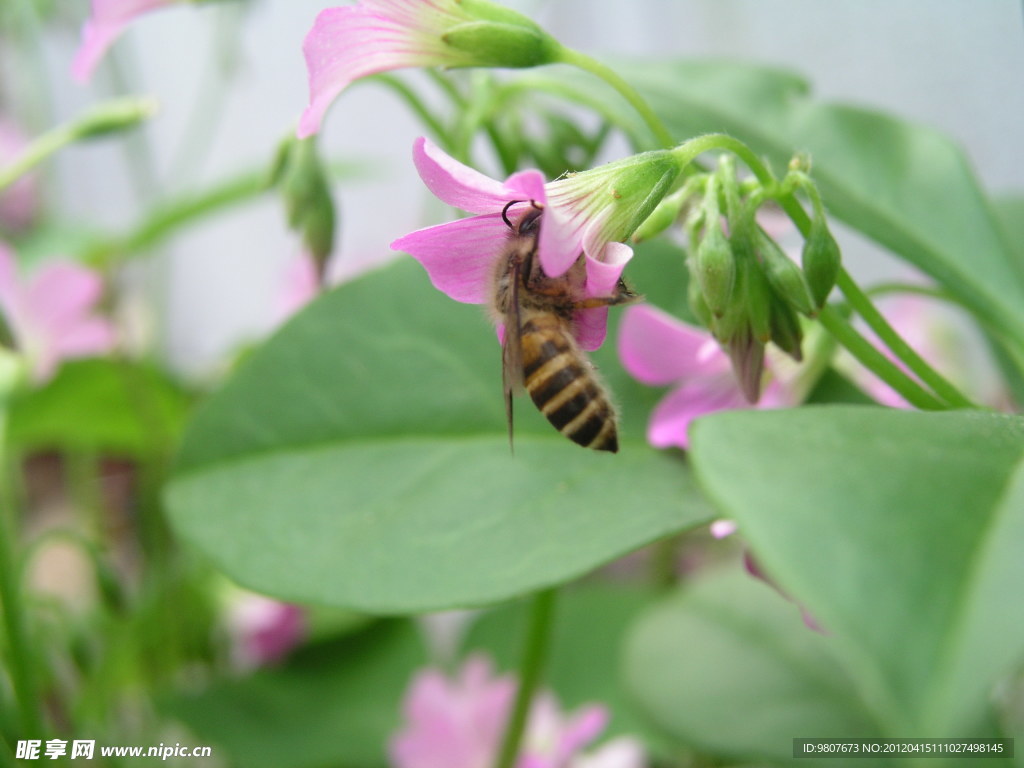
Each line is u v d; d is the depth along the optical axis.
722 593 0.11
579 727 0.11
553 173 0.09
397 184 0.20
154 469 0.13
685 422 0.08
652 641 0.11
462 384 0.09
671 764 0.12
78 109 0.20
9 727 0.09
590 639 0.13
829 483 0.06
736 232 0.07
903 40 0.15
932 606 0.05
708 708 0.10
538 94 0.10
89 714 0.11
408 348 0.09
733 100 0.09
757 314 0.07
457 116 0.10
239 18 0.15
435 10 0.08
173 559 0.13
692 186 0.07
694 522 0.08
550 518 0.08
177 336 0.22
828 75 0.16
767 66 0.10
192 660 0.13
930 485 0.06
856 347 0.08
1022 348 0.08
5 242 0.15
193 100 0.20
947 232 0.09
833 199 0.09
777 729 0.10
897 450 0.06
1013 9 0.14
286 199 0.09
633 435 0.08
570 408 0.08
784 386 0.08
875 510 0.06
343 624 0.13
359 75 0.08
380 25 0.08
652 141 0.09
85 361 0.13
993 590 0.05
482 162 0.16
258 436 0.09
